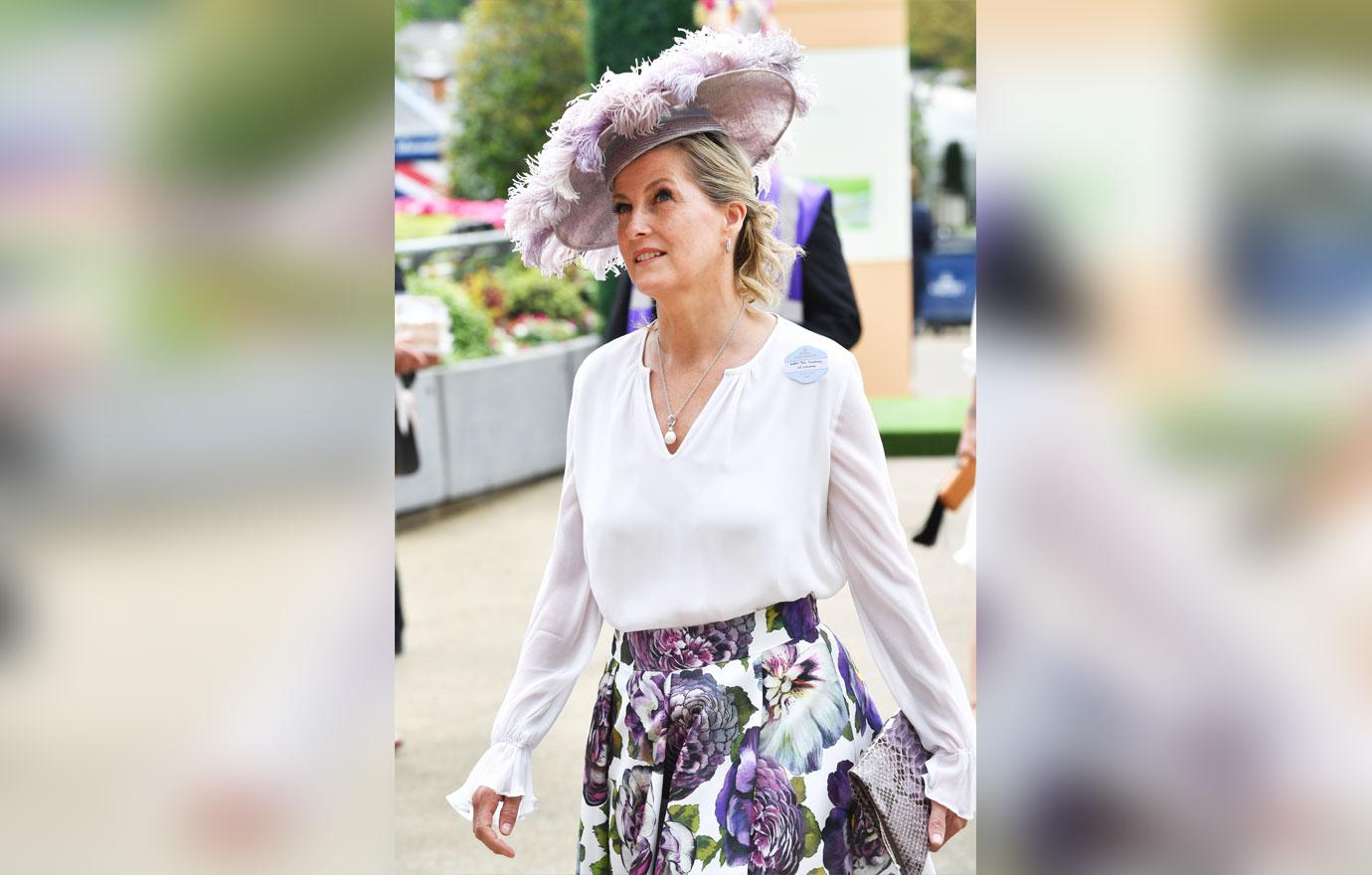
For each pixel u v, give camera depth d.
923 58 28.84
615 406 2.34
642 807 2.27
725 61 2.31
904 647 2.29
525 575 6.80
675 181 2.26
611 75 2.30
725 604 2.22
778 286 2.35
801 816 2.21
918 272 16.94
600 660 5.45
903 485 8.35
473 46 16.97
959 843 3.76
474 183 16.81
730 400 2.25
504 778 2.43
